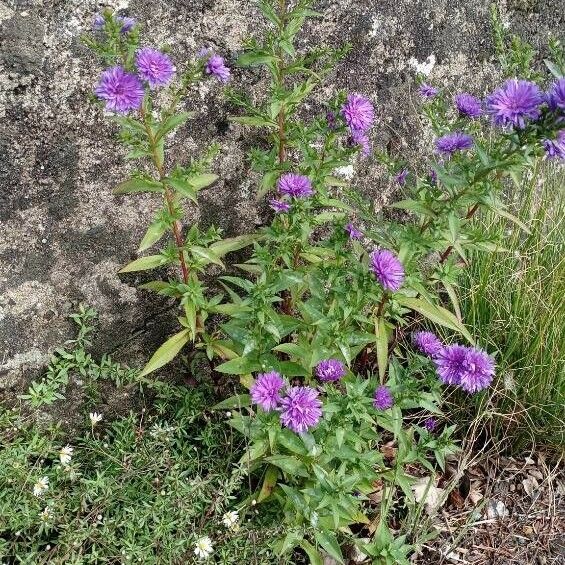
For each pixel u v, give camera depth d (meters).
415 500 0.57
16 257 0.50
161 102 0.53
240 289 0.62
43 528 0.46
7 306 0.51
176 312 0.58
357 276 0.46
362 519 0.51
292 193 0.48
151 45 0.51
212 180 0.51
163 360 0.52
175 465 0.49
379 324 0.52
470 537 0.57
